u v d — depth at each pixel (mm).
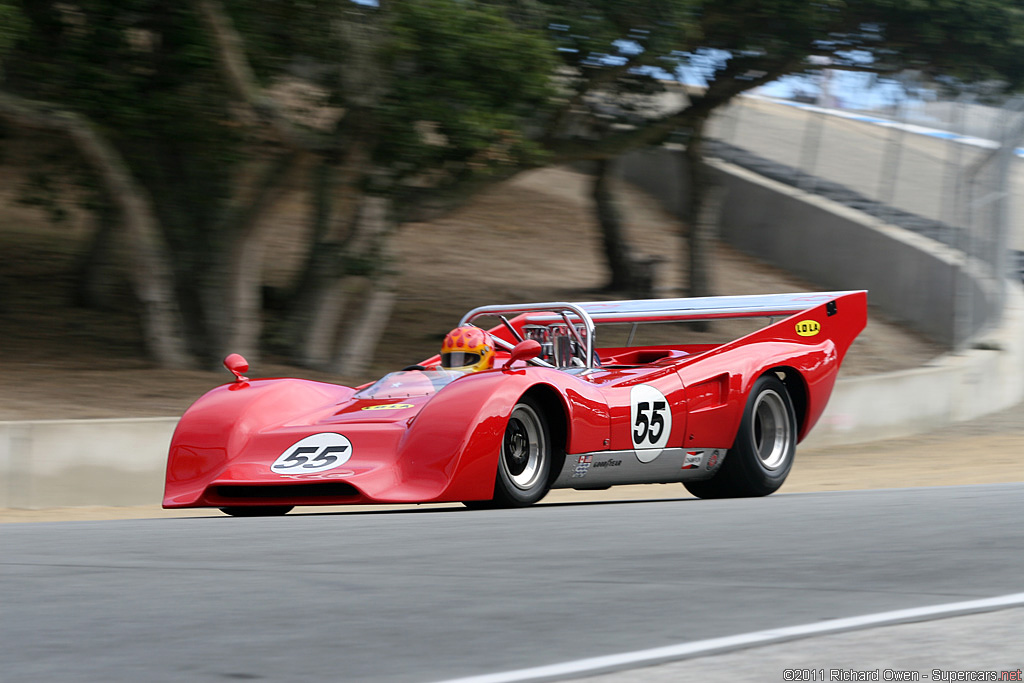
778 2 50812
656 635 7102
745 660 6355
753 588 8906
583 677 5949
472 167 43594
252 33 39625
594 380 22719
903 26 54906
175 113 41000
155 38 43312
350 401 21516
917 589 8867
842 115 85812
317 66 41625
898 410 52250
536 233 93812
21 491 29000
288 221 83688
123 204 42750
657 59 48312
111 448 30422
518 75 40000
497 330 27844
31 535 13688
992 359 60406
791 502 17391
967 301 68750
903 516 14453
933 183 79062
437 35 38531
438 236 88062
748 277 85750
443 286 73188
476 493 17875
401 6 38344
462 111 40125
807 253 88312
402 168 42969
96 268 56656
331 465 18281
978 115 69500
